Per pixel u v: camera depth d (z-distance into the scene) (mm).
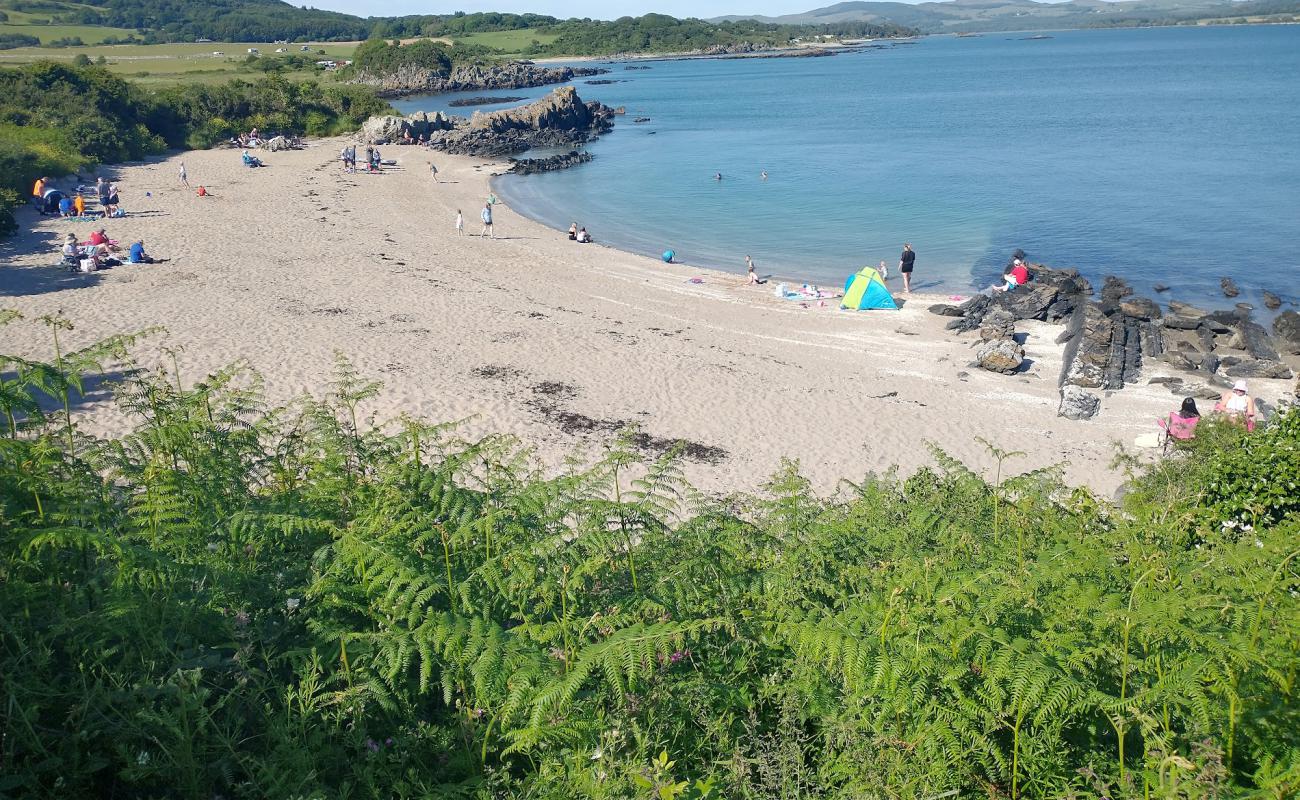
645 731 4965
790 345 26422
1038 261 37594
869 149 71938
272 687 5156
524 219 45344
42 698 4574
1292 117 84688
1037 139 76000
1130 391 23125
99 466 7168
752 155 69688
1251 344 26062
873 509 8938
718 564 6660
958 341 27328
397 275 30812
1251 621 4996
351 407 9625
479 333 24938
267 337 22922
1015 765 4402
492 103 119250
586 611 5992
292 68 153250
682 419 20000
